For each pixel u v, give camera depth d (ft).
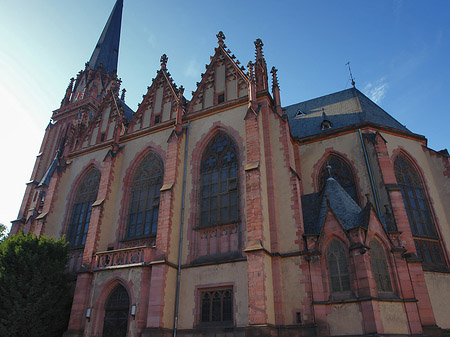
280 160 94.94
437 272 94.84
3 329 83.41
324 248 80.43
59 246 101.76
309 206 94.48
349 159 114.52
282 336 74.13
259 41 117.19
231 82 114.73
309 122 139.23
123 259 93.71
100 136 137.59
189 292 86.99
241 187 94.02
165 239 91.25
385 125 122.42
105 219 110.11
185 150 109.40
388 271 77.61
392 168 104.01
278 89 110.22
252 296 74.18
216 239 91.81
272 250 83.30
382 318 70.49
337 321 72.43
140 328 82.23
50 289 92.07
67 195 130.72
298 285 78.43
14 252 93.91
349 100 140.56
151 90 133.39
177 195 100.37
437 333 77.56
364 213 82.53
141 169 118.93
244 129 101.96
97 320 89.30
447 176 112.27
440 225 106.32
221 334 78.59
